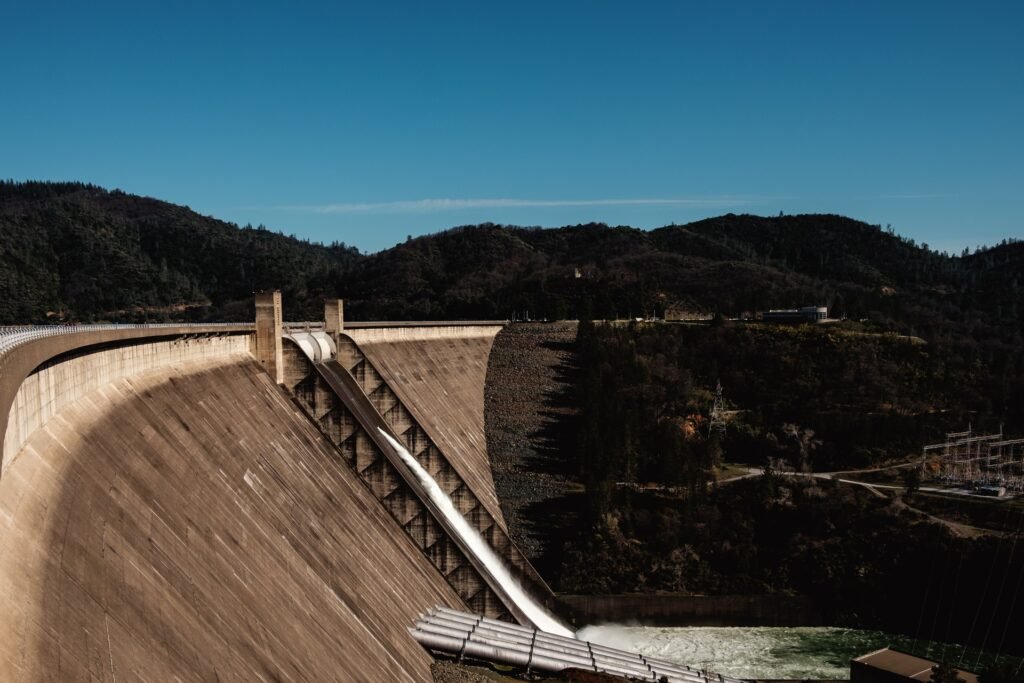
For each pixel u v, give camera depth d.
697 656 72.25
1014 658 73.50
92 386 30.17
